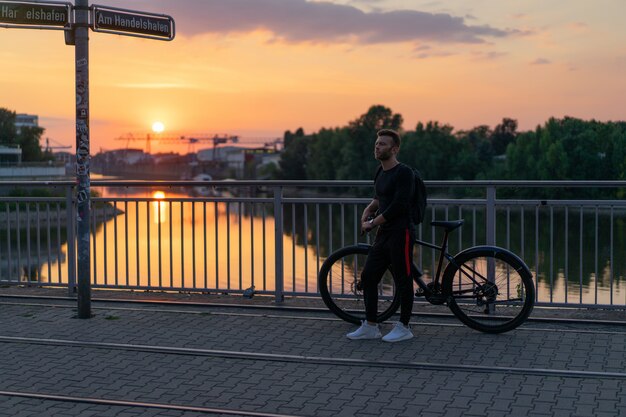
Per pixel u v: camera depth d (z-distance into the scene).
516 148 110.81
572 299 12.95
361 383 5.83
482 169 132.38
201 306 8.58
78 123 7.95
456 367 6.14
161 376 6.09
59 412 5.27
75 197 9.30
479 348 6.75
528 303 7.16
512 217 23.59
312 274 18.86
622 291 13.77
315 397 5.53
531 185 7.72
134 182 8.99
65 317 8.12
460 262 7.32
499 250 7.23
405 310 7.10
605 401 5.32
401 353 6.63
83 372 6.21
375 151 7.14
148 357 6.62
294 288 8.69
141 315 8.18
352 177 139.00
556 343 6.87
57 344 7.04
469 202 7.93
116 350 6.86
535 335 7.16
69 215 9.24
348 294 8.19
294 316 8.07
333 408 5.29
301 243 33.94
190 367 6.32
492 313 7.68
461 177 131.50
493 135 193.75
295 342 7.04
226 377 6.04
